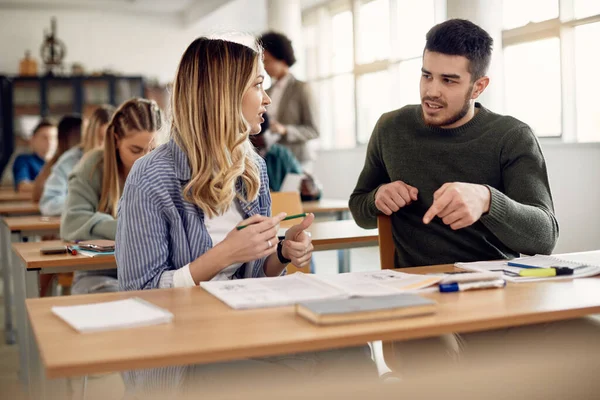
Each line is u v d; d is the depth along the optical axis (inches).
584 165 173.3
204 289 49.4
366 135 307.3
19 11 388.5
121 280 56.4
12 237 111.8
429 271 56.5
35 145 243.3
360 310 38.6
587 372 55.8
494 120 72.7
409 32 270.2
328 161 323.6
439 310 41.5
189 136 58.2
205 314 41.4
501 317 39.9
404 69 275.3
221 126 58.1
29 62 385.4
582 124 183.6
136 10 405.1
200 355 33.5
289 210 111.8
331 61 331.3
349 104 318.7
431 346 63.9
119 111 95.5
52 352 33.2
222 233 60.4
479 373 54.1
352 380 53.2
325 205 131.5
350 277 52.2
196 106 58.1
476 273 50.4
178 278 54.2
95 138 128.6
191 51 59.4
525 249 64.2
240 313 41.5
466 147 72.0
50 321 39.9
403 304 39.9
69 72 398.9
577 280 51.6
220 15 390.0
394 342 67.1
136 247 55.6
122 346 34.2
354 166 302.2
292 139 170.6
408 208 74.8
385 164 77.8
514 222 60.9
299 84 174.2
